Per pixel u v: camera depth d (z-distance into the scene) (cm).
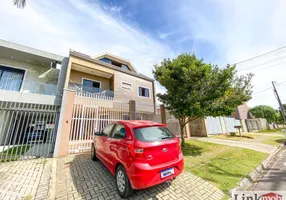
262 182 360
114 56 1786
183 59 671
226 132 1516
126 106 870
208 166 454
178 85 635
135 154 250
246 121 2195
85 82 1384
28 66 1162
